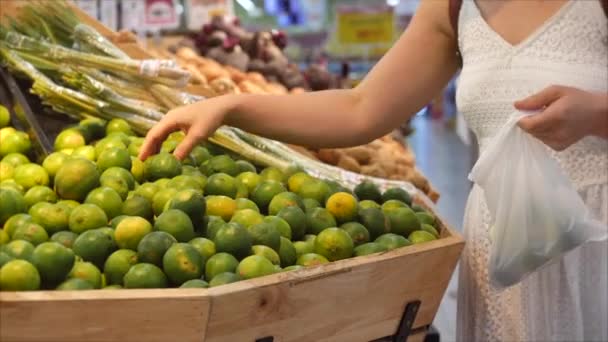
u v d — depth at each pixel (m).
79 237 1.34
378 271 1.39
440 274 1.52
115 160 1.64
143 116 2.12
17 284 1.13
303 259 1.43
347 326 1.41
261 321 1.25
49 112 2.26
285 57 3.96
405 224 1.61
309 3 7.28
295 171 1.86
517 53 1.66
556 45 1.62
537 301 1.70
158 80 2.12
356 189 1.79
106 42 2.26
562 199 1.43
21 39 2.22
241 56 3.70
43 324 1.09
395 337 1.53
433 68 1.83
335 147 1.81
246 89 3.14
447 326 2.66
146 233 1.37
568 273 1.68
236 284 1.20
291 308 1.29
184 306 1.15
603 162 1.64
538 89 1.64
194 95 2.48
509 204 1.46
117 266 1.30
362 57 5.66
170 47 3.75
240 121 1.74
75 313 1.10
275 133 1.77
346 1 8.48
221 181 1.64
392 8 5.24
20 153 1.93
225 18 3.92
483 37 1.71
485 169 1.48
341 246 1.46
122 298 1.12
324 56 6.22
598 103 1.41
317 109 1.77
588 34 1.60
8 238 1.35
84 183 1.53
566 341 1.71
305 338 1.35
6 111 2.09
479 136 1.82
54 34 2.33
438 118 8.85
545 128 1.41
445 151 6.83
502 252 1.49
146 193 1.58
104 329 1.13
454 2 1.76
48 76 2.26
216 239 1.37
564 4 1.62
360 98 1.81
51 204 1.44
